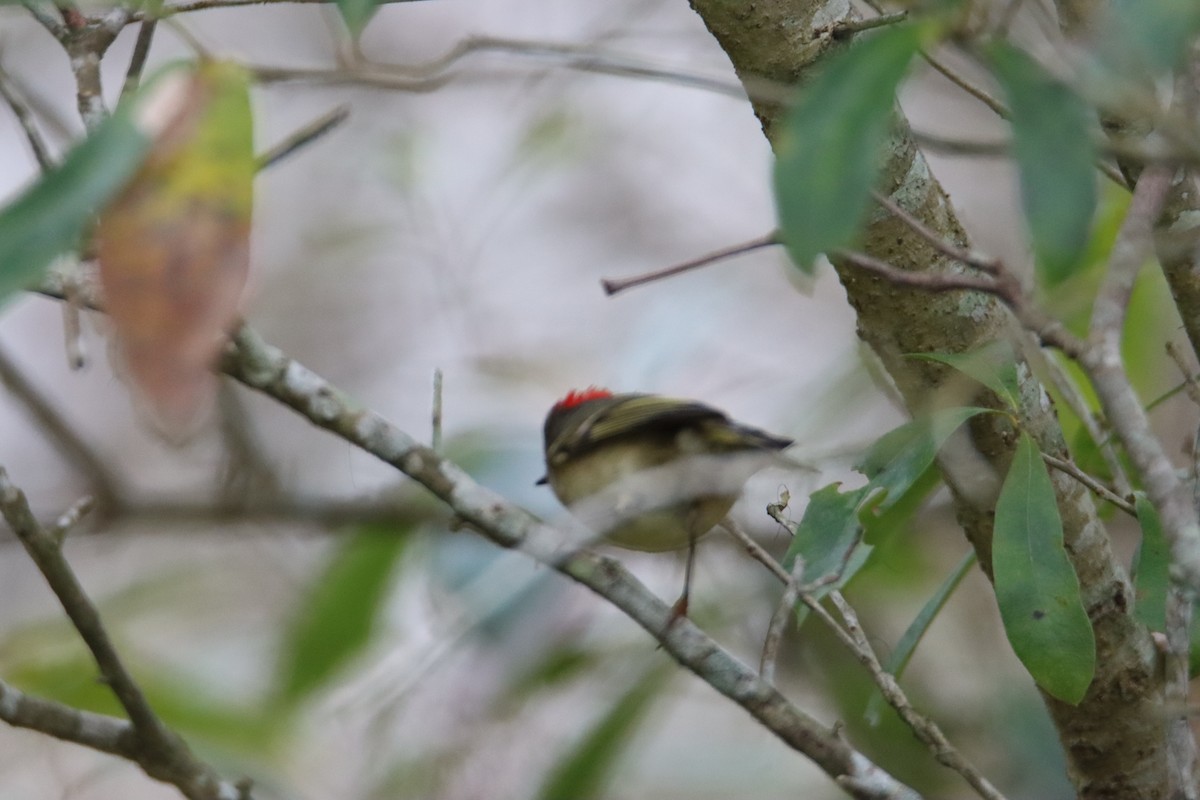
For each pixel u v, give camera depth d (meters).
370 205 14.48
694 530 7.08
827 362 13.10
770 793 12.14
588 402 8.28
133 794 12.62
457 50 5.55
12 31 12.50
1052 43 5.01
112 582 12.74
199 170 3.34
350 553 9.91
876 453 5.92
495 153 14.12
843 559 5.84
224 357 5.43
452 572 9.55
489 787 9.99
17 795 12.34
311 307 14.38
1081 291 6.78
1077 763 6.70
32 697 6.15
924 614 6.76
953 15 3.83
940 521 10.59
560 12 14.57
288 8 14.40
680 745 12.45
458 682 10.21
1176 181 5.95
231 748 9.59
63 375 13.85
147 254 3.26
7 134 13.67
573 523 7.46
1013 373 5.90
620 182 14.83
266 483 10.25
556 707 10.73
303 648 9.83
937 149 5.72
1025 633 5.38
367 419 5.64
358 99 14.34
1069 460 6.39
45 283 5.05
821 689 10.20
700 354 13.14
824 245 3.51
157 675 9.80
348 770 10.12
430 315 14.41
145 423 3.87
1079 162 3.61
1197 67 4.91
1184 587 4.55
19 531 5.86
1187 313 6.12
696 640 5.95
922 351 6.33
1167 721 5.34
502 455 10.05
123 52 13.93
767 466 7.00
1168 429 9.38
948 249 4.20
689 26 13.30
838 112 3.63
